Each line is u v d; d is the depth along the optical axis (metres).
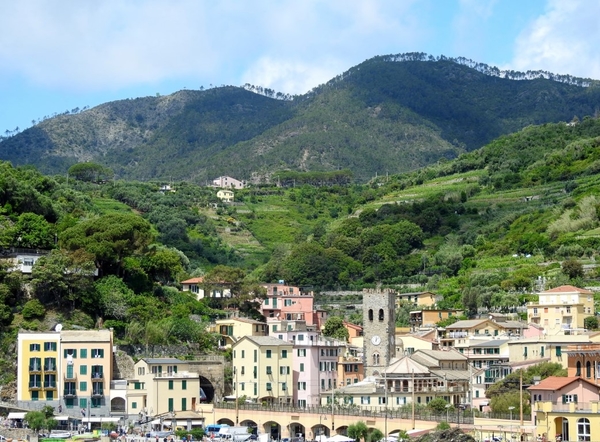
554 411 184.38
